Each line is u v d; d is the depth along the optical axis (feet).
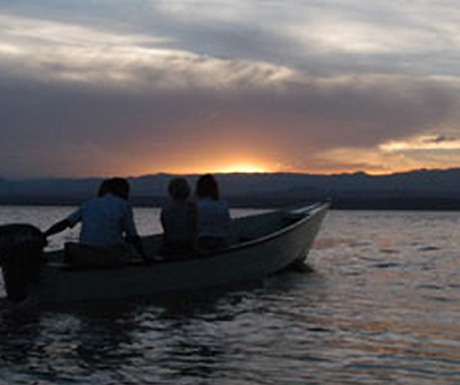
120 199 26.04
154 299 26.58
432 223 150.20
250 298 27.73
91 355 17.58
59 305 24.40
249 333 20.63
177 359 17.25
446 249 58.75
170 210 28.32
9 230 23.39
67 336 19.79
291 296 28.50
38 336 19.70
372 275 36.96
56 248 53.36
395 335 20.53
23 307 23.75
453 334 20.74
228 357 17.56
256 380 15.42
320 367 16.62
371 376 15.84
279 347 18.75
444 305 26.40
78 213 25.81
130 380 15.30
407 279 35.14
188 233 28.14
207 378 15.55
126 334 20.26
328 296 28.63
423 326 22.02
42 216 180.86
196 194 30.68
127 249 26.37
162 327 21.42
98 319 22.41
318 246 61.41
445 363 17.12
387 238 77.36
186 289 28.27
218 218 30.19
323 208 45.27
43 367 16.33
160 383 15.08
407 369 16.49
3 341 19.02
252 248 32.01
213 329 21.20
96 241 25.39
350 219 187.52
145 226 112.78
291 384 15.12
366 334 20.63
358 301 27.30
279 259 35.94
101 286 25.36
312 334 20.57
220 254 29.63
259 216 45.21
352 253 52.85
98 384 14.93
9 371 15.93
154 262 26.58
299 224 37.73
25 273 23.52
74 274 24.57
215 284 29.81
